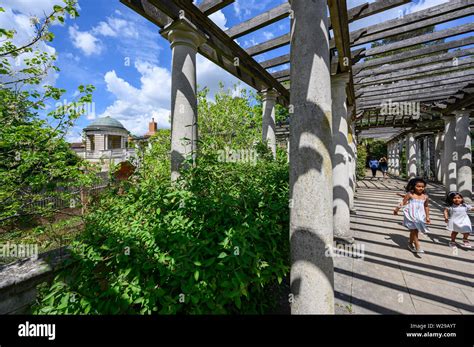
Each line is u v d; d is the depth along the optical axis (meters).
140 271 1.45
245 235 1.66
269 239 1.97
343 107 3.96
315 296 1.47
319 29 1.53
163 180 2.55
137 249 1.49
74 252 1.56
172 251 1.53
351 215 5.83
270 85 4.83
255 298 1.81
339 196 4.01
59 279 1.49
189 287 1.33
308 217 1.48
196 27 2.71
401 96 6.68
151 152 4.67
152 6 2.58
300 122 1.53
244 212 2.08
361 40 3.63
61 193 2.99
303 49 1.53
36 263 1.47
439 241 3.96
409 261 3.23
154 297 1.30
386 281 2.72
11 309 1.29
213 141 2.89
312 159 1.48
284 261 2.29
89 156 13.12
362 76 4.99
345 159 4.00
